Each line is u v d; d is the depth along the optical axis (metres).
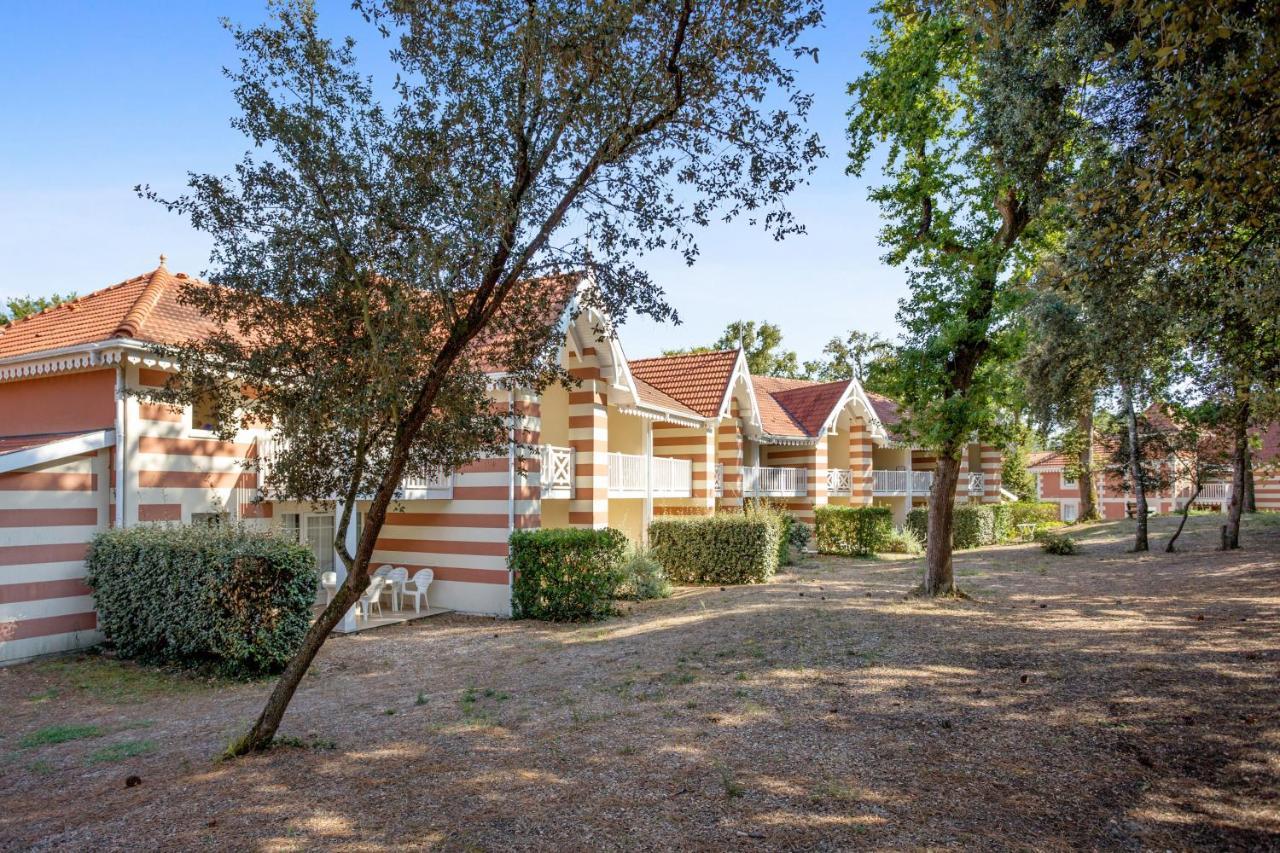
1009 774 6.12
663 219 7.22
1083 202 7.82
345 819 5.51
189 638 11.02
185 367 7.12
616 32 6.14
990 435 15.03
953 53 13.98
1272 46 5.24
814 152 7.00
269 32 6.55
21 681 10.70
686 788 5.93
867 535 26.27
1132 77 8.36
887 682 8.81
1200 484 22.34
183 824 5.53
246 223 6.79
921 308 14.56
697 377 24.92
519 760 6.70
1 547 11.46
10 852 5.25
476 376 7.50
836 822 5.29
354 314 6.86
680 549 20.20
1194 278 8.74
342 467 7.37
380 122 6.74
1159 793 5.74
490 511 15.76
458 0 6.50
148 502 13.07
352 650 12.62
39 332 14.54
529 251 6.69
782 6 6.49
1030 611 13.18
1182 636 10.55
